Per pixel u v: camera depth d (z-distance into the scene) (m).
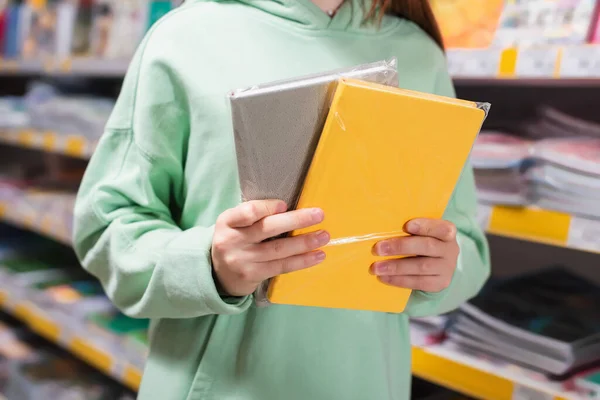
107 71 1.91
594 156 1.02
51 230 2.14
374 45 0.90
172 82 0.82
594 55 0.96
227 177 0.80
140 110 0.84
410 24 0.99
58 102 2.26
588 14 1.06
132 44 2.00
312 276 0.70
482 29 1.21
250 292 0.71
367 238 0.70
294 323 0.82
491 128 1.33
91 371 2.27
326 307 0.80
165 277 0.75
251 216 0.64
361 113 0.62
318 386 0.83
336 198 0.66
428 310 0.88
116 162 0.88
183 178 0.87
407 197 0.70
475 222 0.98
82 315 2.06
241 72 0.80
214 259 0.70
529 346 1.10
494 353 1.16
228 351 0.83
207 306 0.73
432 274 0.76
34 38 2.48
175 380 0.85
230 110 0.62
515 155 1.08
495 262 1.59
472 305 1.22
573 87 1.39
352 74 0.66
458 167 0.71
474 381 1.12
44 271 2.47
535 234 1.07
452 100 0.67
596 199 0.98
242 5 0.86
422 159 0.68
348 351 0.85
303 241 0.65
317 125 0.63
